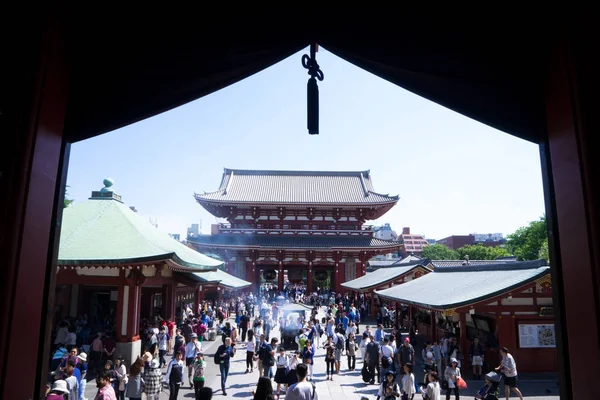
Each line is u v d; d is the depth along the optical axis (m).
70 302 25.77
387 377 13.53
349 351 23.47
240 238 65.50
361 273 64.31
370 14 3.76
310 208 67.62
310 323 25.86
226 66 3.92
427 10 3.64
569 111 2.92
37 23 2.87
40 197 3.01
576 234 2.90
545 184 3.56
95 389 17.50
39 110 2.88
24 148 2.79
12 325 2.69
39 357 3.17
